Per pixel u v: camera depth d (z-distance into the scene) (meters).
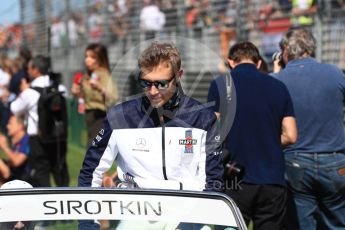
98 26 22.28
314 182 7.52
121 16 20.61
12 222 4.28
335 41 12.19
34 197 4.38
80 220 4.31
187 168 4.98
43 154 10.80
